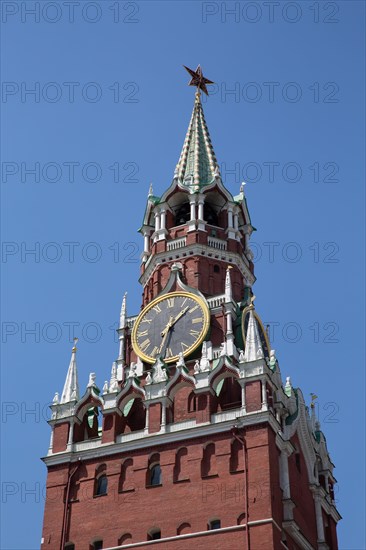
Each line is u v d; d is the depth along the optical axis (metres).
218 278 107.44
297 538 86.19
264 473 84.88
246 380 90.25
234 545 82.38
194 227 109.69
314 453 97.75
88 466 92.06
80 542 88.00
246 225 115.19
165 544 84.81
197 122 122.69
